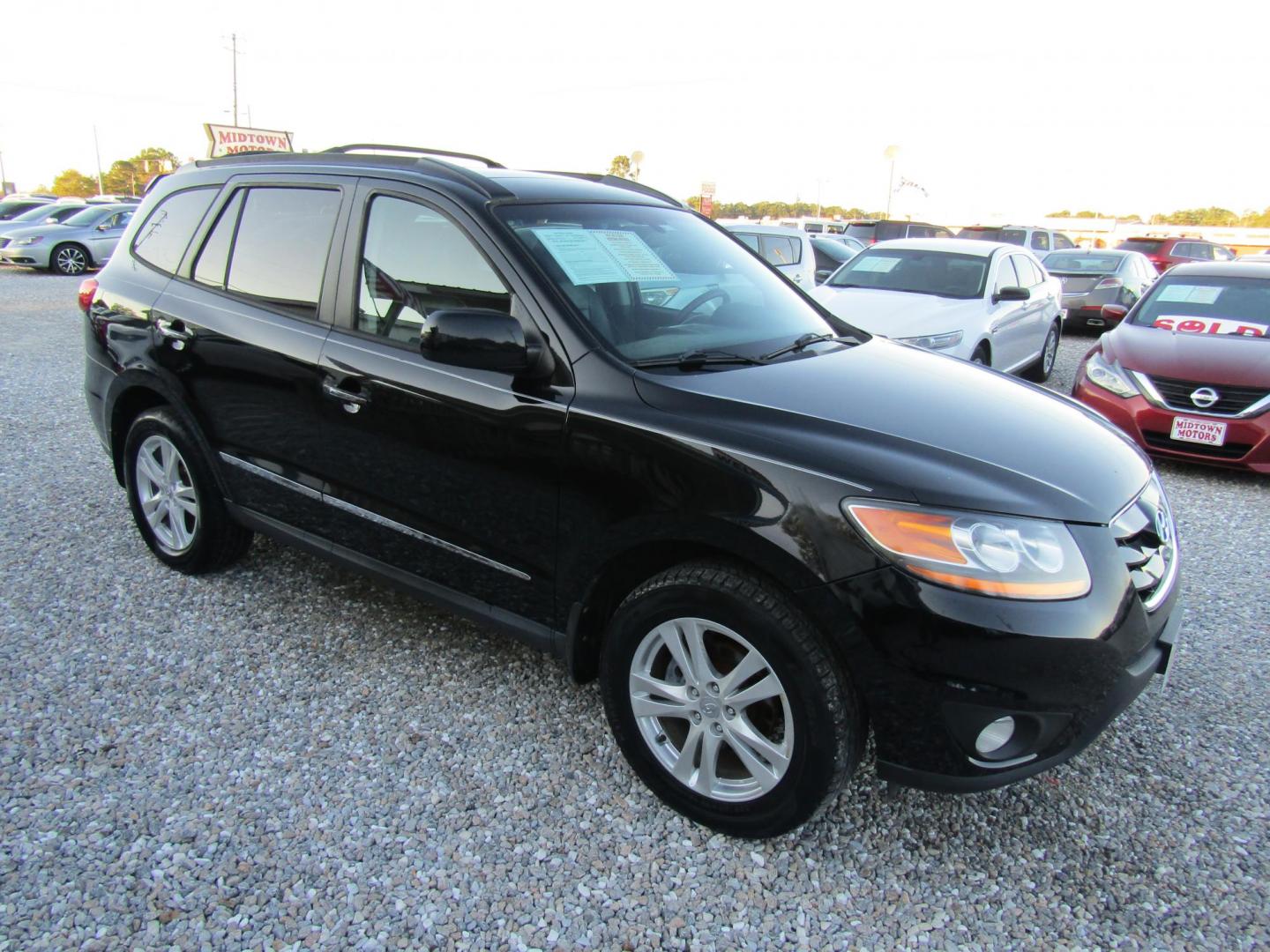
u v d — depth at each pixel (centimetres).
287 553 418
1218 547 474
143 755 271
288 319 321
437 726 291
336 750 277
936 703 211
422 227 294
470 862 234
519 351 253
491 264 276
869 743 281
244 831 241
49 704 295
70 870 225
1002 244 871
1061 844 248
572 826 249
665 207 360
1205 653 355
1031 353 899
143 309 369
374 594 380
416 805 254
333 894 221
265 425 330
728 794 243
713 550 240
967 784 215
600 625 270
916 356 328
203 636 342
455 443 274
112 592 375
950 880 234
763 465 223
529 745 283
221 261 352
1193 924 222
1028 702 209
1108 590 217
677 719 259
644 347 269
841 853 242
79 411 675
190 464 363
